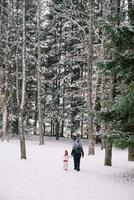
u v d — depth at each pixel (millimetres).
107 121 17969
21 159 21672
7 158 21875
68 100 40125
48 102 41375
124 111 16234
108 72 17578
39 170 18031
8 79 38906
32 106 42156
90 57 28797
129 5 16797
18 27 31469
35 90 42875
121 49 16578
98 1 32250
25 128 41500
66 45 41312
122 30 15672
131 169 20844
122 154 29953
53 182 15211
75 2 33219
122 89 16656
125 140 16328
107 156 21906
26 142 37906
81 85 37156
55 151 28469
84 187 14711
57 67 40125
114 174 18781
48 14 42062
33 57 37375
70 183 15312
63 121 41375
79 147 19016
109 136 16984
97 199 12703
